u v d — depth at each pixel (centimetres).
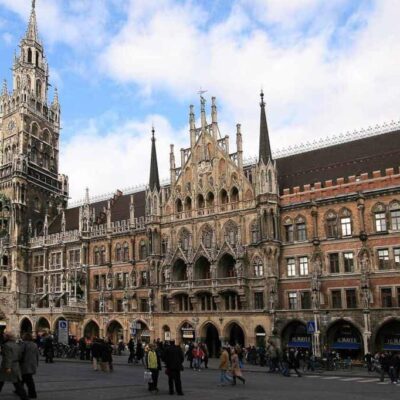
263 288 6488
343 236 6125
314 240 6269
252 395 2509
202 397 2397
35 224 10025
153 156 8019
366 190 6053
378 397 2538
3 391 2447
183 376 3825
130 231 8231
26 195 9894
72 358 5712
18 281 9375
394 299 5634
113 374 3691
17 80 10650
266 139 6806
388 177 5950
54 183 10706
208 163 7419
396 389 3048
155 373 2600
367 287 5731
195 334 6900
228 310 6738
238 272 6619
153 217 7681
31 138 10375
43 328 8956
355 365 5428
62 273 9031
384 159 6334
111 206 9631
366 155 6619
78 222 9712
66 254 9156
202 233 7262
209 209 7250
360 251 5941
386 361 3728
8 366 1966
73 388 2639
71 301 8406
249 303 6581
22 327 9219
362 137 7012
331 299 6066
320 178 6738
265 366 5219
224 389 2855
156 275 7538
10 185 9831
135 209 8931
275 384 3238
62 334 5991
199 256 7081
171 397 2383
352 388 3055
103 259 8588
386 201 5909
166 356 2539
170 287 7250
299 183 6881
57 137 11150
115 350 6881
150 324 7438
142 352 5072
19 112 10294
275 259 6462
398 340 5541
